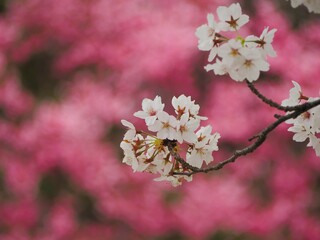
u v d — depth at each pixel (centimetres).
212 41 238
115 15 990
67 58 1013
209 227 840
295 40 900
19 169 867
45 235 872
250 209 841
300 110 238
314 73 864
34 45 1046
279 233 838
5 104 958
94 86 934
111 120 922
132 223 866
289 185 845
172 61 925
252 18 931
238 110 873
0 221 875
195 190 852
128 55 952
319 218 845
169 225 859
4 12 1097
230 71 233
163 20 980
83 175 866
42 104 994
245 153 238
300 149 868
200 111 944
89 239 884
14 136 874
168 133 229
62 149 866
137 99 956
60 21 1030
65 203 883
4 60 1008
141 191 872
